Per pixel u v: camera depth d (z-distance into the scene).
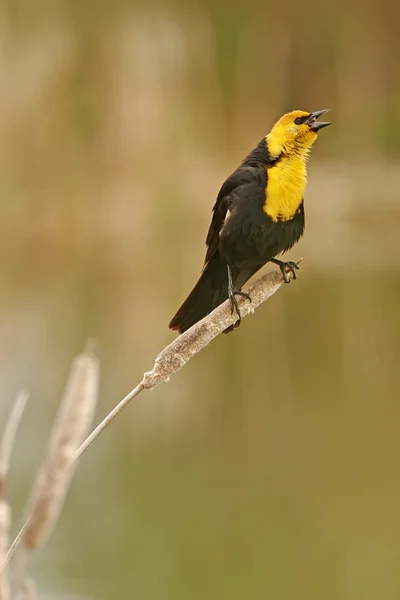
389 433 10.77
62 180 24.02
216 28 26.61
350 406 12.01
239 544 7.96
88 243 23.84
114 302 17.89
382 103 31.94
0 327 16.06
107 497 8.96
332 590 7.21
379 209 28.73
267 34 28.83
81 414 2.58
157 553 7.79
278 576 7.45
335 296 18.95
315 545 7.97
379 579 7.37
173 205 24.19
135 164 24.41
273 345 15.85
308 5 30.14
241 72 27.17
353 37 31.53
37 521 2.55
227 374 13.88
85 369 2.60
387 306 18.02
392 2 31.16
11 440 2.61
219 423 11.36
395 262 22.44
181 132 24.95
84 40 24.23
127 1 24.48
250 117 27.78
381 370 13.94
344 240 26.25
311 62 31.48
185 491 9.12
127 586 7.13
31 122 23.92
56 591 6.93
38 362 13.54
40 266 22.84
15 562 2.83
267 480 9.39
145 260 22.84
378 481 9.27
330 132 31.53
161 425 11.29
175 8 25.41
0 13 23.61
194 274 20.30
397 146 31.34
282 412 11.77
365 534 8.13
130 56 24.45
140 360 13.82
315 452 10.18
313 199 29.00
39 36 24.09
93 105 24.31
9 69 23.83
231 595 7.05
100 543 7.91
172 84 25.11
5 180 23.61
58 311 17.27
